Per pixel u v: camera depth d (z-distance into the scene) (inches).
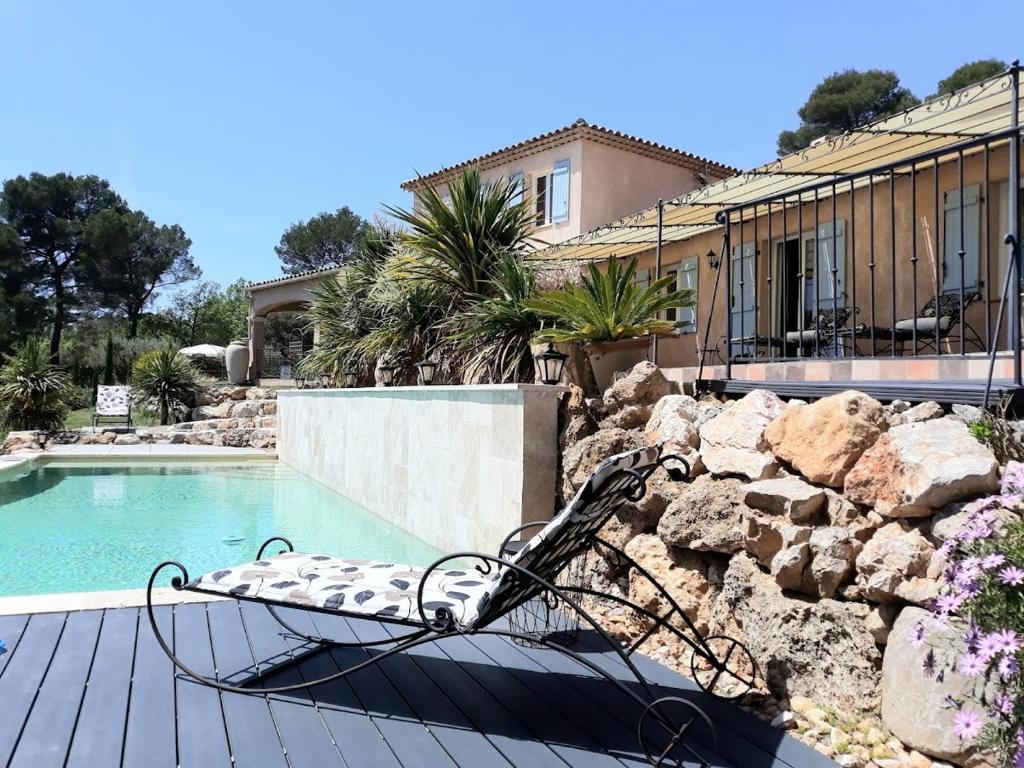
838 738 101.8
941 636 93.3
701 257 482.0
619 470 106.4
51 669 124.5
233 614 158.7
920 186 351.3
